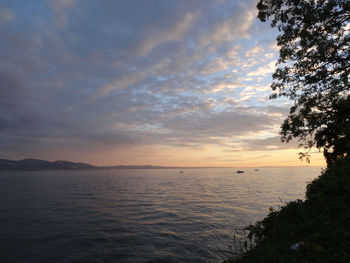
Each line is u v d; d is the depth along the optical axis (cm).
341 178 562
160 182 10925
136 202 4312
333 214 454
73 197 5194
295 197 4256
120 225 2469
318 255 340
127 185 9125
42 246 1802
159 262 1448
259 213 2880
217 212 3056
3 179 13762
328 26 862
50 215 3073
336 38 871
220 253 1535
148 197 5125
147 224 2497
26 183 10306
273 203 3684
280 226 493
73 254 1619
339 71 897
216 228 2202
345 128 799
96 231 2230
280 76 998
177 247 1717
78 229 2317
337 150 910
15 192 6366
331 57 886
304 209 514
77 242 1891
